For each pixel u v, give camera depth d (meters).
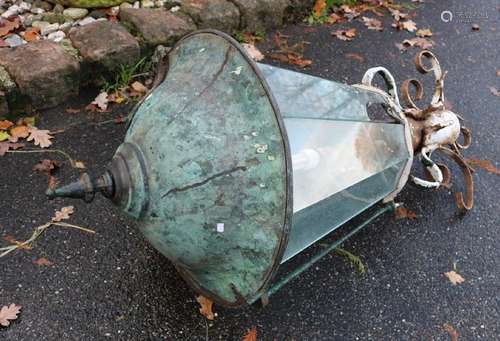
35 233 2.34
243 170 1.60
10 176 2.57
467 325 2.32
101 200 2.53
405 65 3.79
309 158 1.98
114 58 3.04
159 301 2.18
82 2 3.40
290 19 3.96
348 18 4.16
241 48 1.70
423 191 2.90
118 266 2.28
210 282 1.87
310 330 2.18
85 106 2.99
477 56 4.06
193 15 3.46
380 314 2.29
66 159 2.69
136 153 1.69
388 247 2.58
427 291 2.43
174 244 1.74
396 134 2.39
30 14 3.37
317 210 1.99
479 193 2.96
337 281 2.38
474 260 2.61
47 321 2.05
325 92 2.09
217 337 2.09
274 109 1.57
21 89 2.77
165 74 2.06
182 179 1.62
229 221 1.63
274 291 2.11
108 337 2.04
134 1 3.57
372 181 2.28
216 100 1.68
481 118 3.49
